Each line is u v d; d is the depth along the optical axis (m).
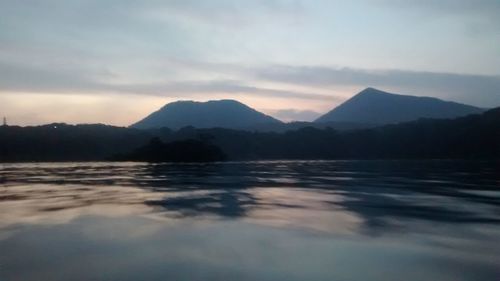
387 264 18.98
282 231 25.61
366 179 67.25
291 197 42.38
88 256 20.14
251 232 25.31
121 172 89.25
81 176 75.69
